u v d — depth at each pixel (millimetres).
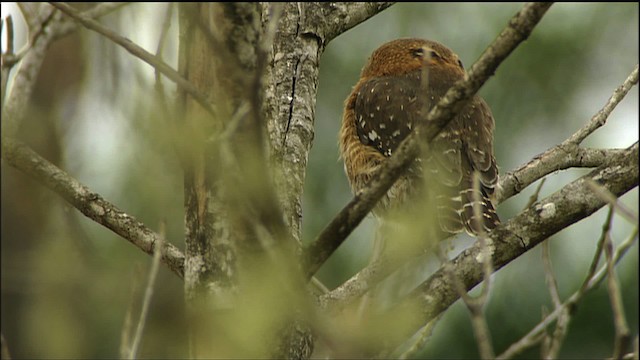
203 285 6207
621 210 5547
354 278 7543
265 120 6293
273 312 5562
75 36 15172
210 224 6242
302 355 6812
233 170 5457
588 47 14648
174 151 5668
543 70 14570
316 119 14227
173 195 5836
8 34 7641
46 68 15078
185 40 6051
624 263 13102
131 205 9016
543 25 14703
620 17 14711
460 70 12273
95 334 6883
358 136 11375
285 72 8586
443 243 10047
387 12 14797
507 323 12961
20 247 13586
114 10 7109
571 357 12953
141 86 5617
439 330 12961
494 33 14773
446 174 10000
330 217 13430
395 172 6078
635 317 12898
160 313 6379
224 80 5906
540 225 7051
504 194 9945
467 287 6938
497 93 14508
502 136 14391
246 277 5883
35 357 12859
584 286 6281
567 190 7113
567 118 14453
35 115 12641
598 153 9281
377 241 7660
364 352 5645
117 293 6500
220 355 5930
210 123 5973
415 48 12078
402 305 6691
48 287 6527
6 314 12891
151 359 6301
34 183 14070
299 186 7871
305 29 8898
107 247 9195
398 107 11164
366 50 14633
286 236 5516
